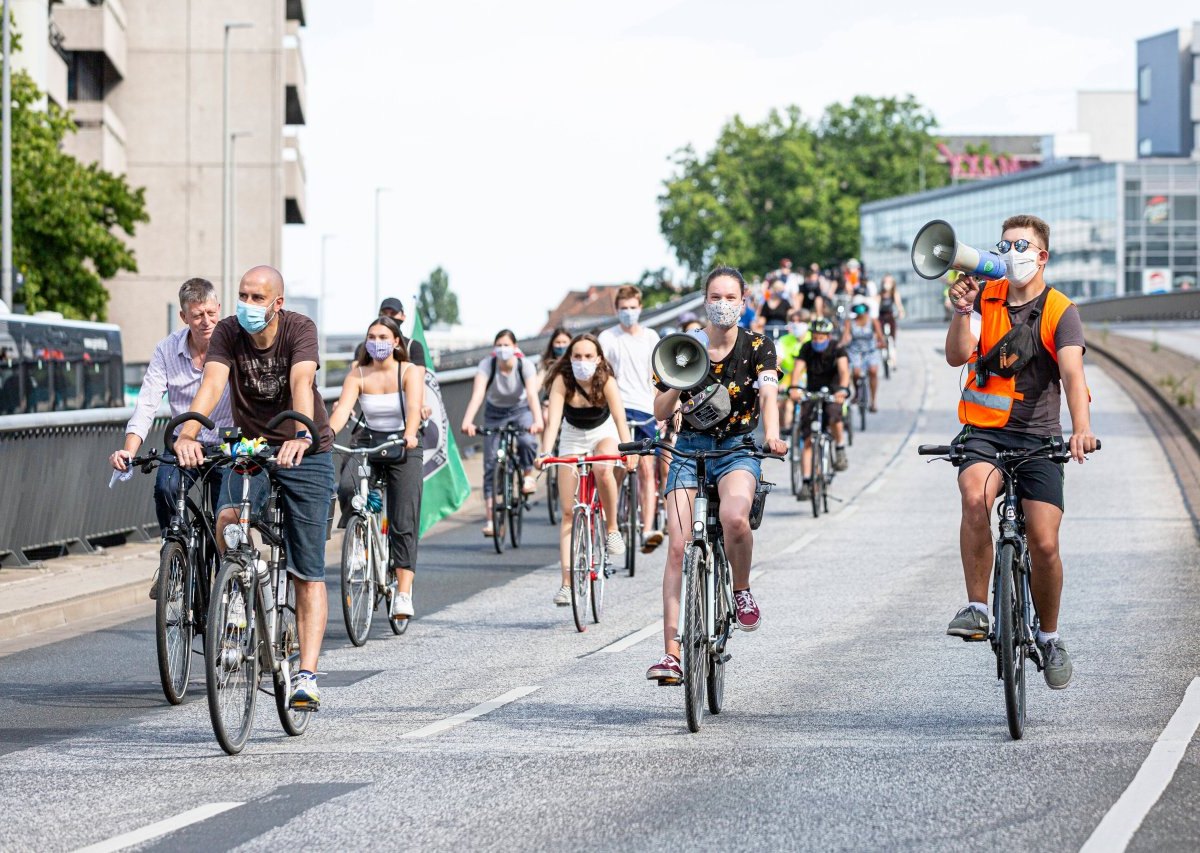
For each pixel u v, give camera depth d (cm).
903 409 5894
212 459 1374
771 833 1047
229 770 1271
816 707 1489
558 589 2433
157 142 11475
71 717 1519
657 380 1423
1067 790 1148
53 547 2677
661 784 1190
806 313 4569
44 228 7744
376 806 1141
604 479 2097
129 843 1056
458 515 3622
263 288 1371
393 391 2003
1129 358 7431
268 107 11519
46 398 3734
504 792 1175
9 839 1074
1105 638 1853
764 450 1459
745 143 19800
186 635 1592
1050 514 1372
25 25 9125
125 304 11475
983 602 1395
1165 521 3059
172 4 11481
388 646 1936
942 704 1491
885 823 1068
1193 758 1246
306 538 1398
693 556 1397
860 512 3369
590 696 1580
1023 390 1384
